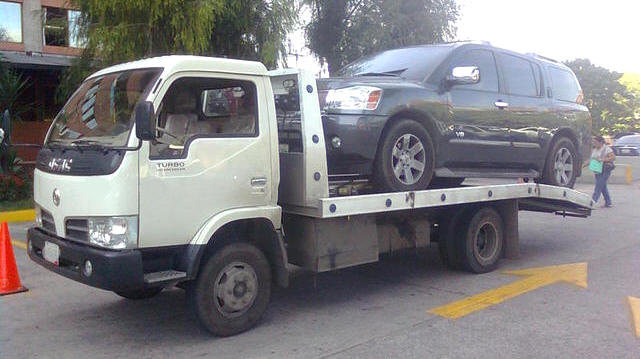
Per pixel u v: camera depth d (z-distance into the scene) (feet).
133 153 15.06
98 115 16.74
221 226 16.43
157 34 39.22
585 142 30.42
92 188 15.24
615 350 15.70
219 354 15.83
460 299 20.58
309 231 18.99
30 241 18.11
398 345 16.20
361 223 20.12
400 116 21.12
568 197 27.91
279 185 19.24
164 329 18.02
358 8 64.75
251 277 17.38
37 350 16.35
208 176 16.31
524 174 26.58
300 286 22.77
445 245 24.27
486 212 24.40
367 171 20.40
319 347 16.17
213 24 40.45
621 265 25.53
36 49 67.41
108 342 16.94
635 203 49.42
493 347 15.96
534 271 24.59
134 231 15.15
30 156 61.21
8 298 21.42
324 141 18.98
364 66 25.68
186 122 16.55
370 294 21.53
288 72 18.70
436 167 22.48
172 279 15.56
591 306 19.51
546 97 27.91
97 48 39.68
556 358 15.19
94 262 14.90
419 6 63.16
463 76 22.30
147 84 15.93
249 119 17.39
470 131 23.54
